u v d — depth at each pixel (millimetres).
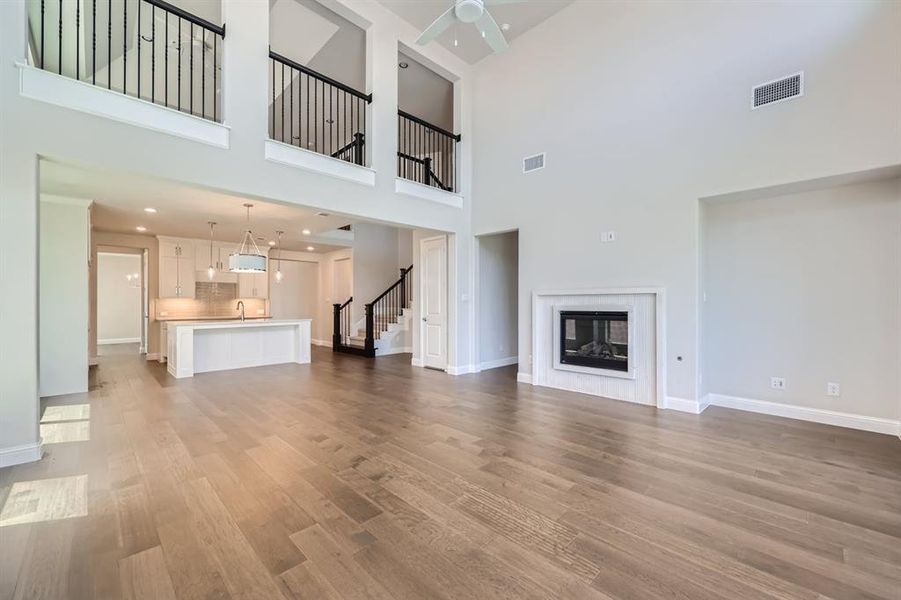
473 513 2127
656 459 2842
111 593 1532
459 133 6188
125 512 2117
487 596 1531
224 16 3695
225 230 6949
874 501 2248
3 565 1684
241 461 2793
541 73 5348
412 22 5367
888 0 3045
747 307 4082
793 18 3455
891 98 3031
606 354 4754
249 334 6902
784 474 2594
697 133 3996
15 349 2689
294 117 6828
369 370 6535
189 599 1507
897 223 3309
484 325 6656
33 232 2713
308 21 5008
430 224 5676
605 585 1590
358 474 2594
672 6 4164
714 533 1946
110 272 11195
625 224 4516
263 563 1715
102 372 6238
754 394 4051
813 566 1703
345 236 9297
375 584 1593
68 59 4469
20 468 2654
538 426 3598
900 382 3291
